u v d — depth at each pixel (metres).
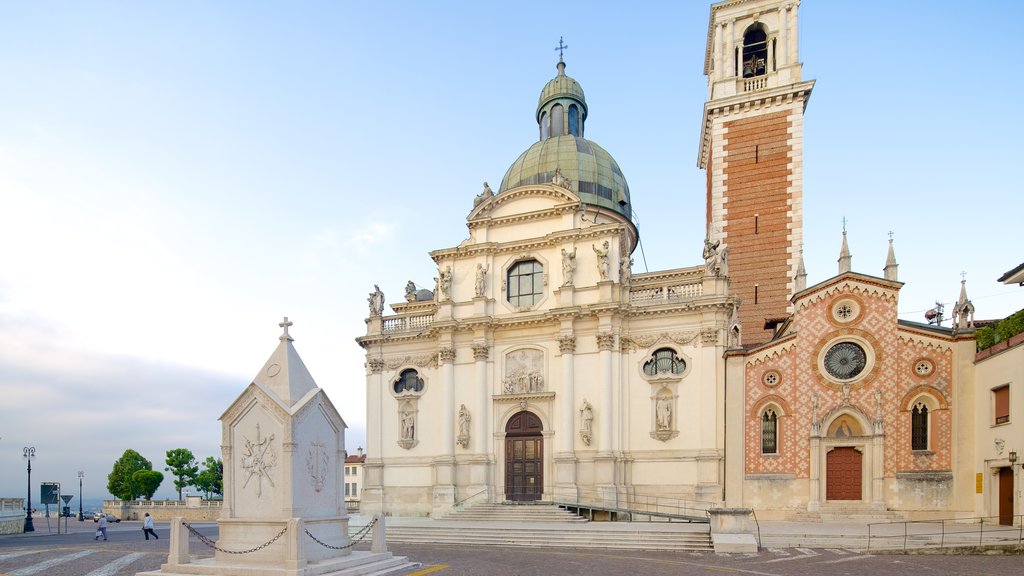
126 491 92.69
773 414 37.47
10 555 27.61
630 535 29.41
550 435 42.16
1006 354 30.91
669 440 39.62
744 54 58.16
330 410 21.41
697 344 40.19
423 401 46.16
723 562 23.27
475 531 32.66
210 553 27.59
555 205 45.31
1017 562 22.59
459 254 47.38
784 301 49.94
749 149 53.66
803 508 35.50
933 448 34.22
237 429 20.11
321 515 20.30
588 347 42.34
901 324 35.78
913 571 20.72
